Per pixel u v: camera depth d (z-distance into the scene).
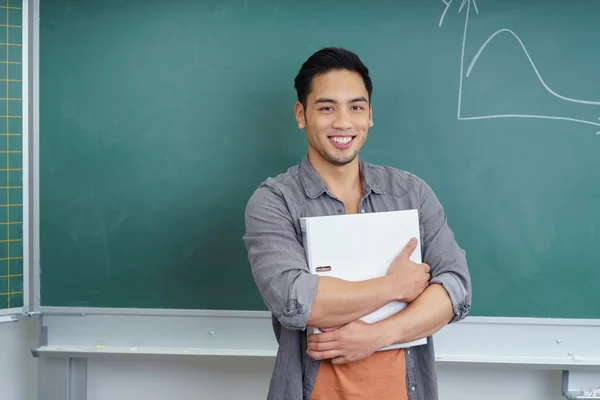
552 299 1.66
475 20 1.63
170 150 1.70
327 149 1.13
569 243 1.65
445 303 1.09
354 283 1.05
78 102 1.69
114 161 1.70
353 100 1.12
